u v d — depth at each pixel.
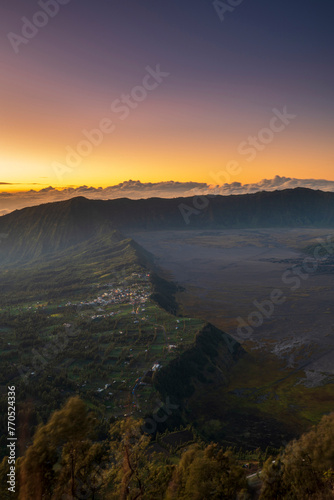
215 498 35.22
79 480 35.50
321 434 37.84
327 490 34.88
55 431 33.66
